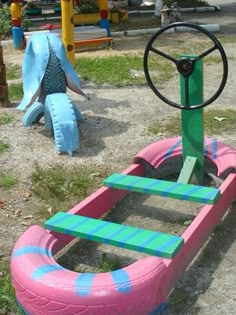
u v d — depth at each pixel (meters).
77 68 5.40
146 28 7.96
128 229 1.92
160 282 1.70
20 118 3.91
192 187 2.26
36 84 3.38
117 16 8.71
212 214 2.18
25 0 12.07
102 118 3.88
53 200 2.63
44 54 3.38
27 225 2.42
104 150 3.26
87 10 8.00
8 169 3.02
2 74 4.16
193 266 2.05
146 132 3.56
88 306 1.59
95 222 1.98
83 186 2.74
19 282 1.69
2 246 2.25
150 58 5.85
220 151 2.65
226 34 7.42
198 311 1.81
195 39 7.07
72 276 1.66
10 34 7.57
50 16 10.21
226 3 11.50
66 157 3.15
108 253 2.16
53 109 3.23
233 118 3.77
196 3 10.66
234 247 2.18
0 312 1.81
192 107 2.39
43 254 1.82
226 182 2.38
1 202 2.64
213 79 4.95
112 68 5.39
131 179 2.37
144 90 4.66
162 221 2.42
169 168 2.79
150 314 1.69
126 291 1.60
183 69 2.34
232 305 1.84
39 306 1.64
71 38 4.97
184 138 2.55
